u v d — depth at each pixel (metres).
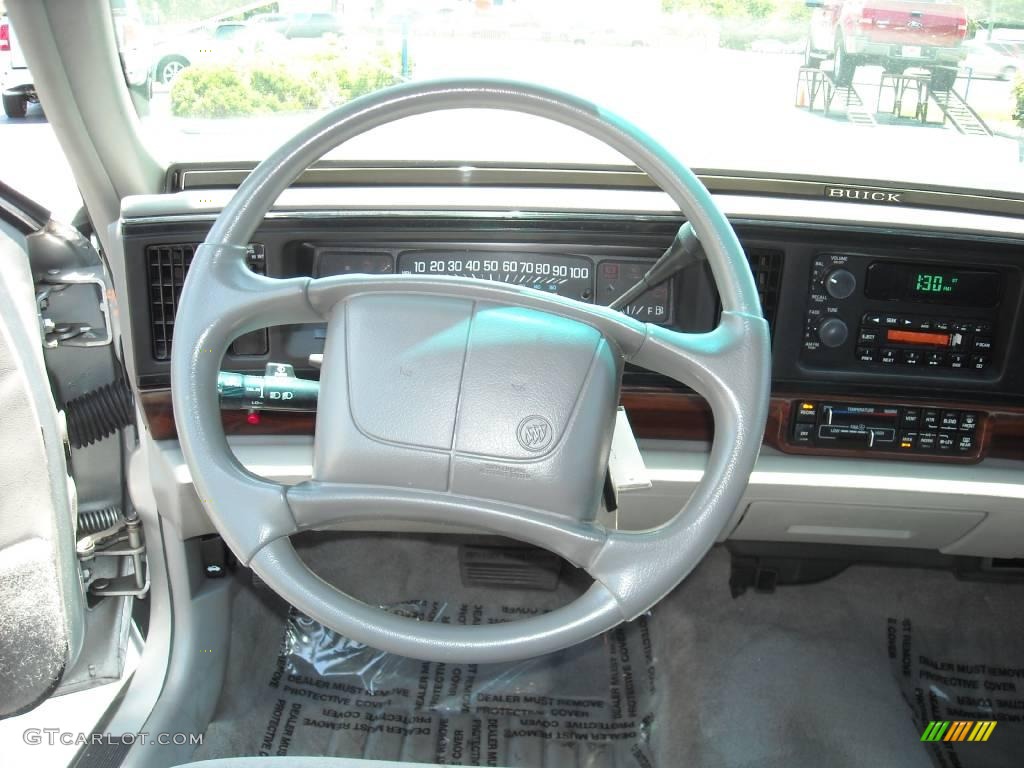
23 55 1.28
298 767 0.94
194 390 0.93
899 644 2.06
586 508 0.91
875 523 1.72
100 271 1.43
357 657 1.99
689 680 1.95
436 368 0.91
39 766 1.48
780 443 1.62
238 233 0.97
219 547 1.83
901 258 1.50
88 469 1.60
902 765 1.74
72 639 1.27
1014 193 1.56
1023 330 1.53
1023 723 1.92
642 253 1.54
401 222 1.50
